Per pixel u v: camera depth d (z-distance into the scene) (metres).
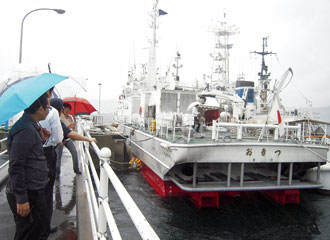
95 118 25.59
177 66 20.92
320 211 11.06
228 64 23.73
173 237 8.64
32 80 2.80
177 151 9.45
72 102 8.76
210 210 10.39
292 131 12.10
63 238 3.81
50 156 3.85
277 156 10.22
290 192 11.03
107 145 16.28
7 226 4.13
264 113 21.94
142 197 11.62
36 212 2.88
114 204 10.66
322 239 8.91
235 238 8.74
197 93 14.96
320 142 11.67
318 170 11.03
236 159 9.87
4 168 7.27
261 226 9.56
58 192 5.79
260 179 11.43
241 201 11.35
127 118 21.41
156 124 13.16
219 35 23.70
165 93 14.28
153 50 20.39
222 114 14.45
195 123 12.75
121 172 15.70
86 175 5.41
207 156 9.59
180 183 10.42
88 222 4.08
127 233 8.34
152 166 12.92
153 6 20.23
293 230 9.48
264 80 25.03
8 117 2.43
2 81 4.11
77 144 10.72
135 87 23.11
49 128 3.76
